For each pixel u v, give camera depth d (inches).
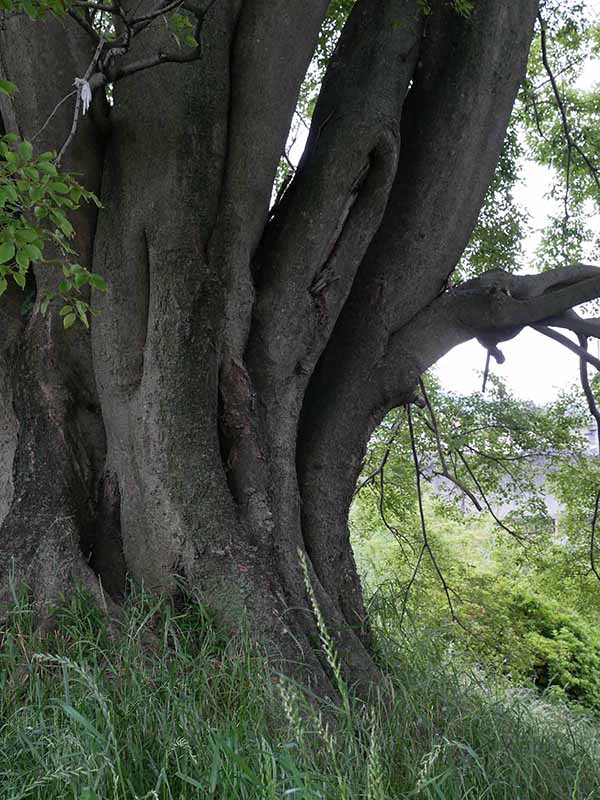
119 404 222.2
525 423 473.1
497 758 157.4
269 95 238.5
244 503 222.8
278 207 261.6
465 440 476.4
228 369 229.1
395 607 242.1
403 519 491.8
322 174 246.5
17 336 230.4
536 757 164.7
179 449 214.1
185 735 135.6
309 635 210.4
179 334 219.6
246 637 179.9
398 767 149.2
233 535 210.5
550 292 297.0
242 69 238.5
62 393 227.0
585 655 624.4
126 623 181.3
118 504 222.1
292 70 242.1
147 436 216.1
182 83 231.3
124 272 223.8
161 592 208.8
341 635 211.9
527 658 419.8
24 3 175.2
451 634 283.3
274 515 230.1
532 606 651.5
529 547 502.0
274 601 201.2
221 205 235.0
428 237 274.5
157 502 211.8
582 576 488.7
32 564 202.2
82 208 226.2
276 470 235.5
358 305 271.3
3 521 213.5
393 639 226.8
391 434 477.1
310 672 188.2
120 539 219.8
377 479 491.8
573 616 655.1
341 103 257.1
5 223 178.1
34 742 133.4
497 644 395.5
